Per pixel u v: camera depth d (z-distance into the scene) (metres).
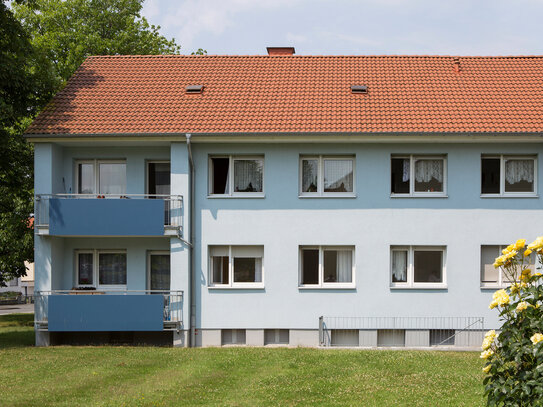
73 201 19.77
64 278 21.09
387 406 11.79
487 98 21.39
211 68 23.66
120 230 19.75
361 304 20.22
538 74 22.86
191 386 13.74
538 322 6.98
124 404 12.06
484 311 20.14
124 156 21.08
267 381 14.16
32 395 12.87
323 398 12.57
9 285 70.19
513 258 7.59
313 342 20.19
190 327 20.08
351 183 20.59
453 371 15.15
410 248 20.36
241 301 20.30
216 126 20.00
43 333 20.14
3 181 24.61
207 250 20.36
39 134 19.80
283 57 24.36
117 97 21.80
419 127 19.69
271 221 20.38
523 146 20.22
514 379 7.20
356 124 19.94
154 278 21.30
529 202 20.23
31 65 24.81
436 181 20.56
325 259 20.58
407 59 24.12
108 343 20.80
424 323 20.16
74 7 36.16
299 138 19.70
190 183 20.33
